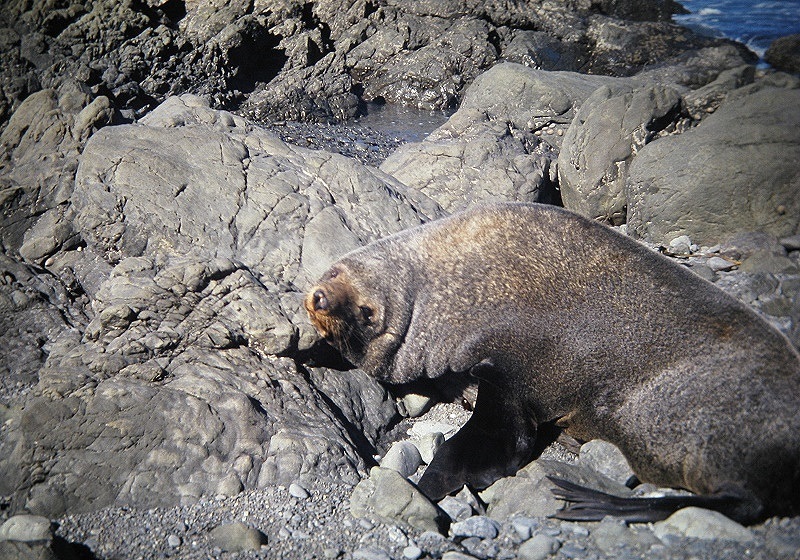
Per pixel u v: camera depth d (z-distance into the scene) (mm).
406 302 6332
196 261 6781
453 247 6324
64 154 8891
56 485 5238
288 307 6703
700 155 9094
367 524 5043
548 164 10961
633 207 9648
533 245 6109
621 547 4652
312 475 5535
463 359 6242
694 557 4461
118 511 5168
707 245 9078
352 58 16938
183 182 7758
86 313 7305
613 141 10094
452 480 5609
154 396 5660
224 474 5418
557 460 5828
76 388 5695
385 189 8461
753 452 5082
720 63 15359
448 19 17812
